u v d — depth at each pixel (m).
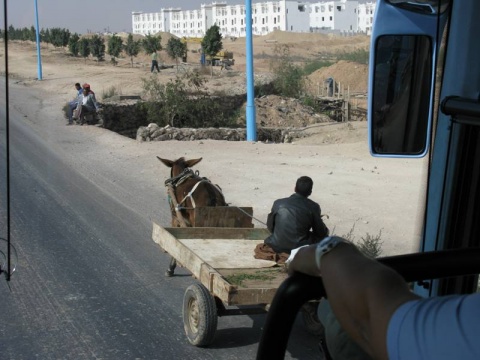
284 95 36.59
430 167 2.79
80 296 8.53
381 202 13.24
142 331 7.41
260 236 7.76
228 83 37.44
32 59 57.16
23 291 8.70
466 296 1.16
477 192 2.58
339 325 1.47
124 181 16.06
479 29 2.55
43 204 13.77
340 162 17.92
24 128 24.95
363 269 1.29
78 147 21.03
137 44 65.38
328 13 158.62
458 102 2.46
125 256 10.27
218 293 5.93
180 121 29.17
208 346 6.95
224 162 17.95
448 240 2.67
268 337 1.48
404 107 3.08
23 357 6.77
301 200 6.68
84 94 26.38
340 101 34.53
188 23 178.38
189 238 7.65
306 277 1.45
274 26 160.75
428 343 1.11
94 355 6.80
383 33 3.03
